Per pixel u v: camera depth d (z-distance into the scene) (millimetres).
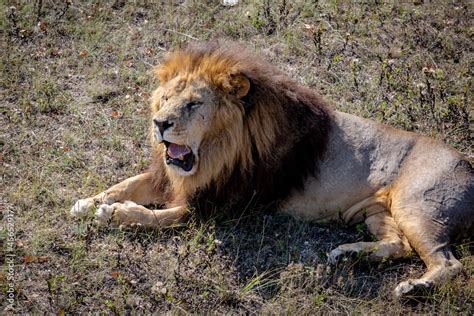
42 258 9789
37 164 11773
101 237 10258
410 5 16672
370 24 15930
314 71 14500
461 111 13469
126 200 10820
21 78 14031
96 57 14844
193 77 9875
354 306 9352
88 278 9539
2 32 15359
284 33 15492
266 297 9406
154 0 16594
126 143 12547
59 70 14359
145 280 9602
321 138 10469
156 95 10391
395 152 10500
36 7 16062
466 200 9938
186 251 9953
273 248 10266
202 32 15672
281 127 10180
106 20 16125
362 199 10500
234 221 10562
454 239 10023
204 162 10055
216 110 9875
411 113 13375
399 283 9672
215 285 9508
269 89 10094
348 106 13492
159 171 10773
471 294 9461
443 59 15055
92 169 11773
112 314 9023
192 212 10445
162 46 15305
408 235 9859
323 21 15969
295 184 10523
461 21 16188
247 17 16000
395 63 14703
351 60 14719
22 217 10578
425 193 9945
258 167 10305
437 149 10391
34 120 12789
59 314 8820
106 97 13695
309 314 9172
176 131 9586
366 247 9875
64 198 11047
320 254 10195
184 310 9109
